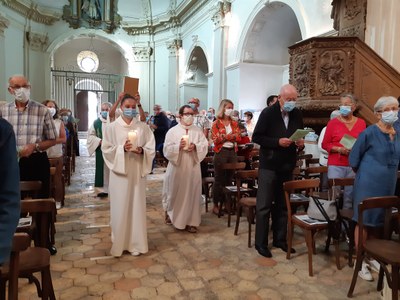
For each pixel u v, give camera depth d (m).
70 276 2.98
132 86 3.95
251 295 2.68
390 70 4.58
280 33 9.91
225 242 3.84
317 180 3.37
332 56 4.62
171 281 2.91
